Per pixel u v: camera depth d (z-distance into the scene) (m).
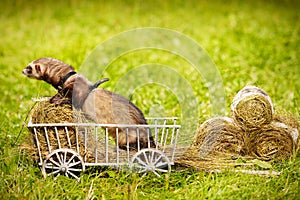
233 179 2.81
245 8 7.13
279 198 2.72
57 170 2.82
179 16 6.77
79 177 2.83
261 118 2.98
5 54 5.13
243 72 4.39
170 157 2.87
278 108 3.26
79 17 6.74
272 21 6.46
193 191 2.76
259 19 6.56
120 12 6.96
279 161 2.99
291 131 3.01
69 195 2.75
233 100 3.06
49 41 5.61
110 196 2.76
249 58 4.90
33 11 6.98
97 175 2.86
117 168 2.83
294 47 5.30
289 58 4.84
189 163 2.88
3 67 4.64
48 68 2.87
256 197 2.72
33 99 2.92
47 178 2.78
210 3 7.38
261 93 3.02
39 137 2.81
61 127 2.81
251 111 2.99
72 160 2.83
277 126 3.00
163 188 2.80
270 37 5.72
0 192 2.72
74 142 2.82
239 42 5.55
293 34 5.84
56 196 2.72
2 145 3.02
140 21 6.53
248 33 5.93
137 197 2.73
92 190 2.76
